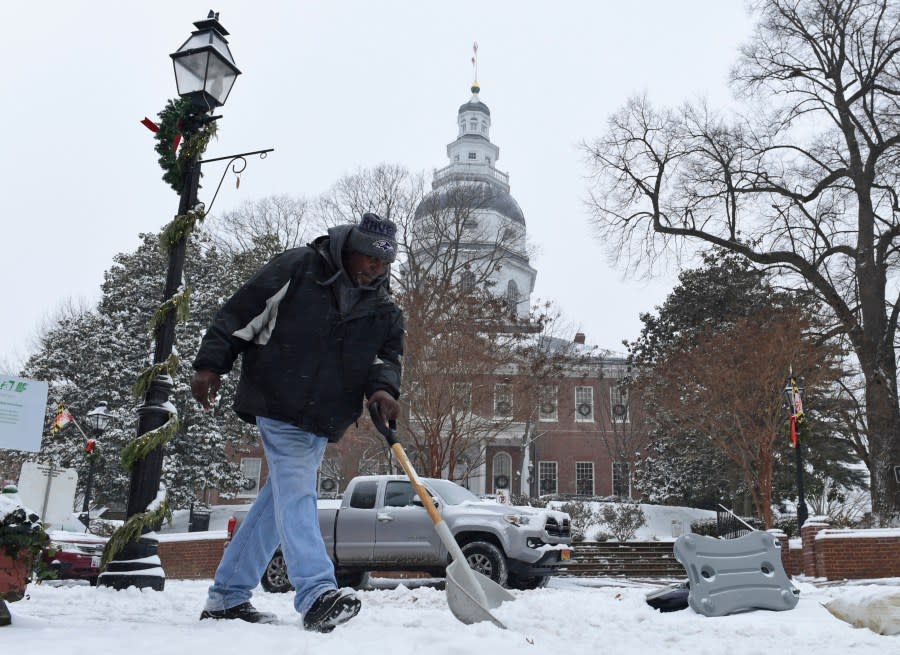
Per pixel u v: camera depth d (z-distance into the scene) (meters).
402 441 24.70
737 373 23.73
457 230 33.31
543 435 45.28
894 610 4.56
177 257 7.98
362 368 3.60
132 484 7.27
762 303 31.91
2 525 3.36
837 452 31.56
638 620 5.16
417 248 33.94
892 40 25.78
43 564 3.55
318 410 3.51
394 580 13.35
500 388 25.14
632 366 37.19
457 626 3.52
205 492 35.06
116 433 31.12
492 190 36.16
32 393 6.59
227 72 8.48
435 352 22.86
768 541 6.02
